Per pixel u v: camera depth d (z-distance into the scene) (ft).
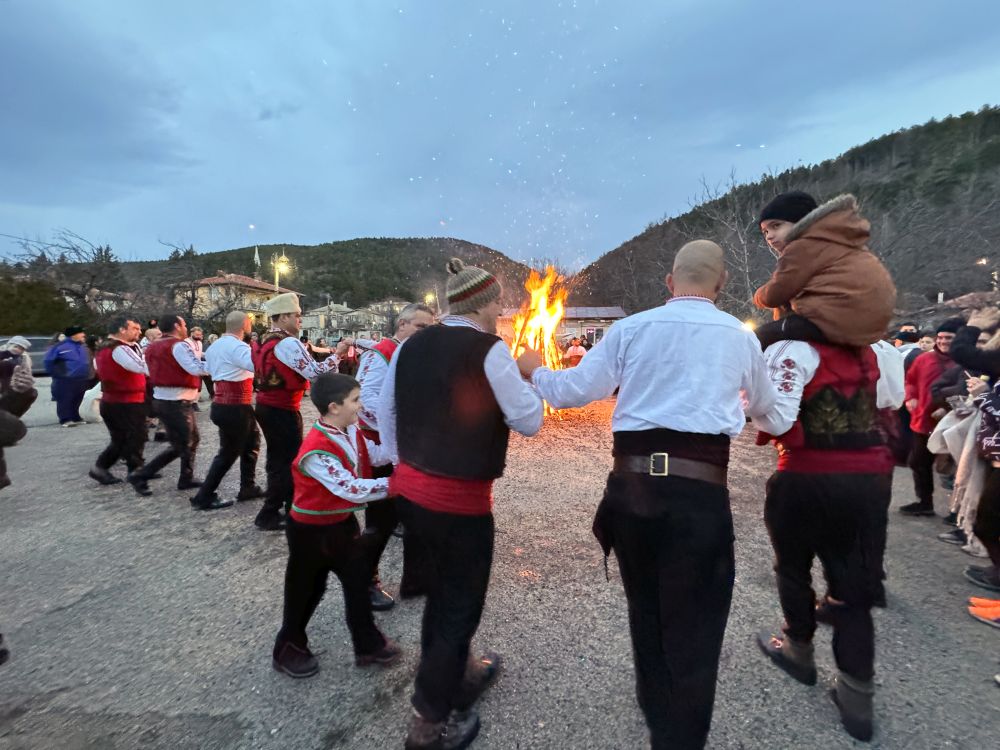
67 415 27.86
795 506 6.18
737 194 57.36
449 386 5.43
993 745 5.81
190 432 16.03
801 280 5.98
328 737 6.05
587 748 5.84
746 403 5.63
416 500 5.49
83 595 9.56
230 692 6.86
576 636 8.04
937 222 56.65
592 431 25.55
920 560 10.89
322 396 6.88
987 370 8.64
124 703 6.66
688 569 4.74
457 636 5.45
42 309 61.67
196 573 10.42
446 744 5.68
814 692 6.73
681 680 4.74
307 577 6.88
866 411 5.95
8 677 7.22
